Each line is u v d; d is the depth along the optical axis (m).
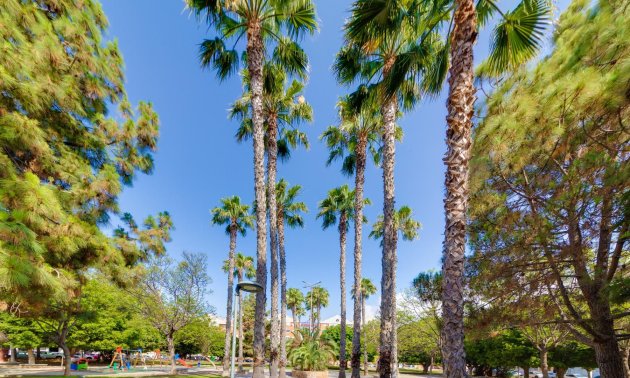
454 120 4.45
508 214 6.38
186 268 22.42
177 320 22.05
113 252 6.50
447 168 4.42
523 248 6.21
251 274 37.16
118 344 29.66
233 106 15.02
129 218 8.19
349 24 5.99
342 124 16.12
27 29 5.80
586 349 21.89
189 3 9.36
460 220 4.23
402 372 45.94
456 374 3.81
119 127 8.14
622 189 4.86
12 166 4.77
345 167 20.28
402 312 29.22
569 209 5.57
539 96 5.07
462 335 3.96
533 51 5.81
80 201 6.31
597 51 4.63
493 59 6.21
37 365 30.41
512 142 5.31
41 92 5.59
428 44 6.90
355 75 10.26
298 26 10.14
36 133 5.18
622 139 4.92
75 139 7.15
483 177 5.74
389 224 10.12
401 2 6.00
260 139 9.53
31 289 4.35
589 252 6.07
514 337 23.23
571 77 4.65
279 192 24.11
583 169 5.16
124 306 22.23
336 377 29.58
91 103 7.80
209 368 33.88
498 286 6.81
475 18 4.65
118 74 8.27
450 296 4.06
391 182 10.25
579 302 6.97
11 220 3.99
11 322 25.86
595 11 4.86
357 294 15.77
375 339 41.38
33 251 4.10
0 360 35.44
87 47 7.04
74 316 16.44
